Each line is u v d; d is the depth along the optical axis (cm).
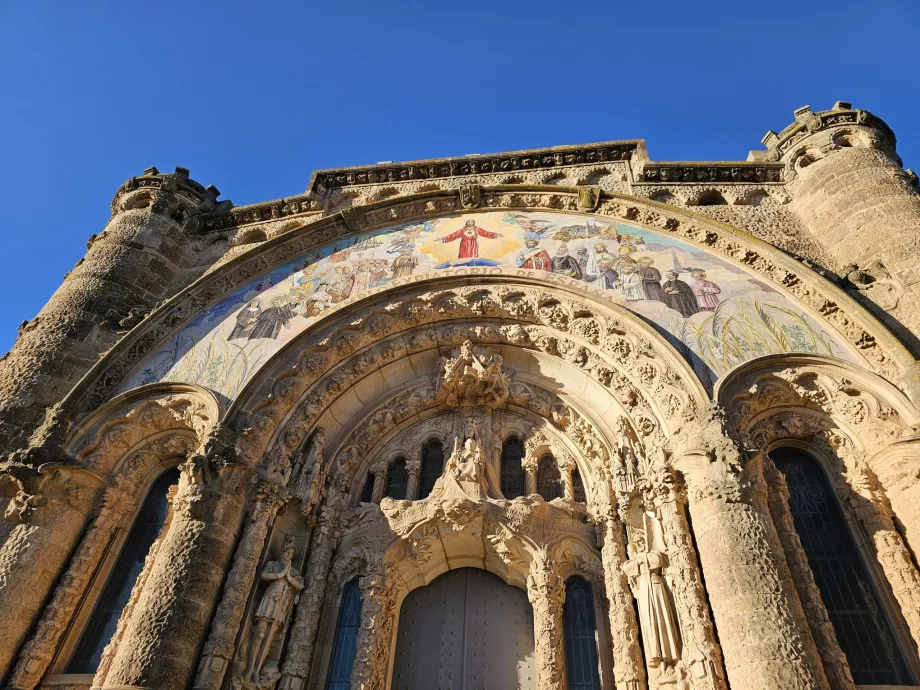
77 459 1255
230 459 1179
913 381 1084
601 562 1203
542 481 1370
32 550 1152
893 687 907
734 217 1577
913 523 995
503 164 1833
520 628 1218
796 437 1183
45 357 1437
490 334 1459
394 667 1193
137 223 1788
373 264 1602
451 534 1248
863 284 1302
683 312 1313
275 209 1850
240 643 1058
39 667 1080
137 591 1137
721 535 957
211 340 1473
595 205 1625
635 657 1024
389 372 1491
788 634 844
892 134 1666
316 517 1269
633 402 1242
